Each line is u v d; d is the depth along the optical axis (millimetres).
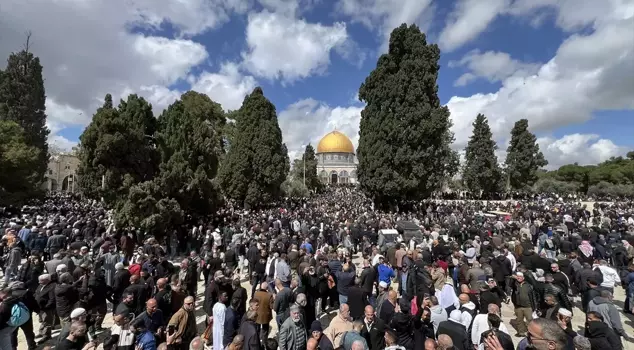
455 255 11500
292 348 6199
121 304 6492
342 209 35625
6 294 6871
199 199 21469
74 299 7840
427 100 34688
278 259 9914
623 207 40875
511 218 30797
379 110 37094
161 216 16875
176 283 7730
